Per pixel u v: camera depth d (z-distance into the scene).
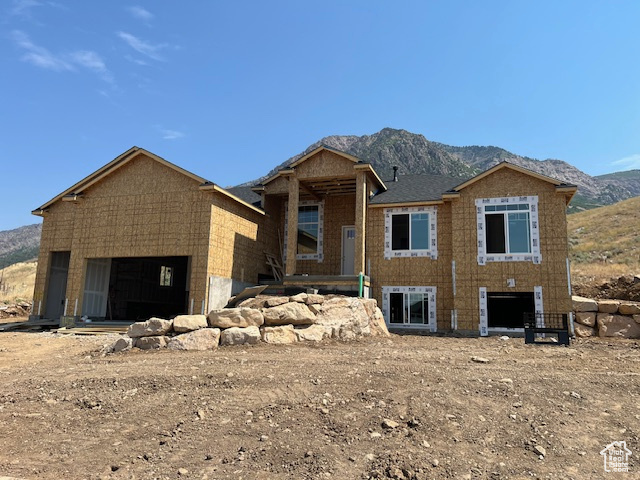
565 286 17.52
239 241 20.53
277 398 7.65
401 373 9.04
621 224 40.97
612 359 10.89
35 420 7.09
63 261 24.03
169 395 7.95
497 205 18.75
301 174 20.47
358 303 15.99
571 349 12.97
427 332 19.06
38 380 9.21
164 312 29.75
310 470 5.39
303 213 23.73
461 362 10.31
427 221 20.30
